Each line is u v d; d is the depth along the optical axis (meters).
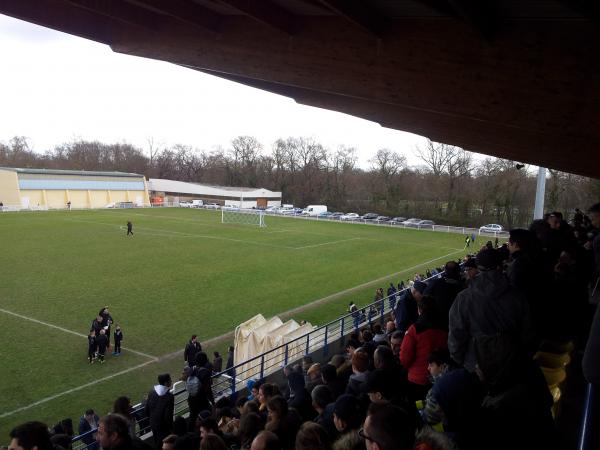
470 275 6.78
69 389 13.09
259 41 7.60
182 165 105.56
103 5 7.22
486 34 5.47
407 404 3.80
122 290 23.70
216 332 18.20
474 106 5.91
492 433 2.63
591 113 5.17
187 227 50.28
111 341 16.84
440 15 5.91
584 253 6.59
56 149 106.31
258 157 96.00
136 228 47.88
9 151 99.62
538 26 5.40
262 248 38.19
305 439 3.34
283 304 22.28
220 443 4.04
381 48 6.55
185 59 8.27
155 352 16.03
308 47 7.20
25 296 22.02
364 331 10.22
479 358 2.90
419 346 4.91
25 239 38.59
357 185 83.50
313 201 86.12
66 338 16.94
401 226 59.03
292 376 7.08
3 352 15.45
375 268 31.97
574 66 5.23
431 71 6.20
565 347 4.67
